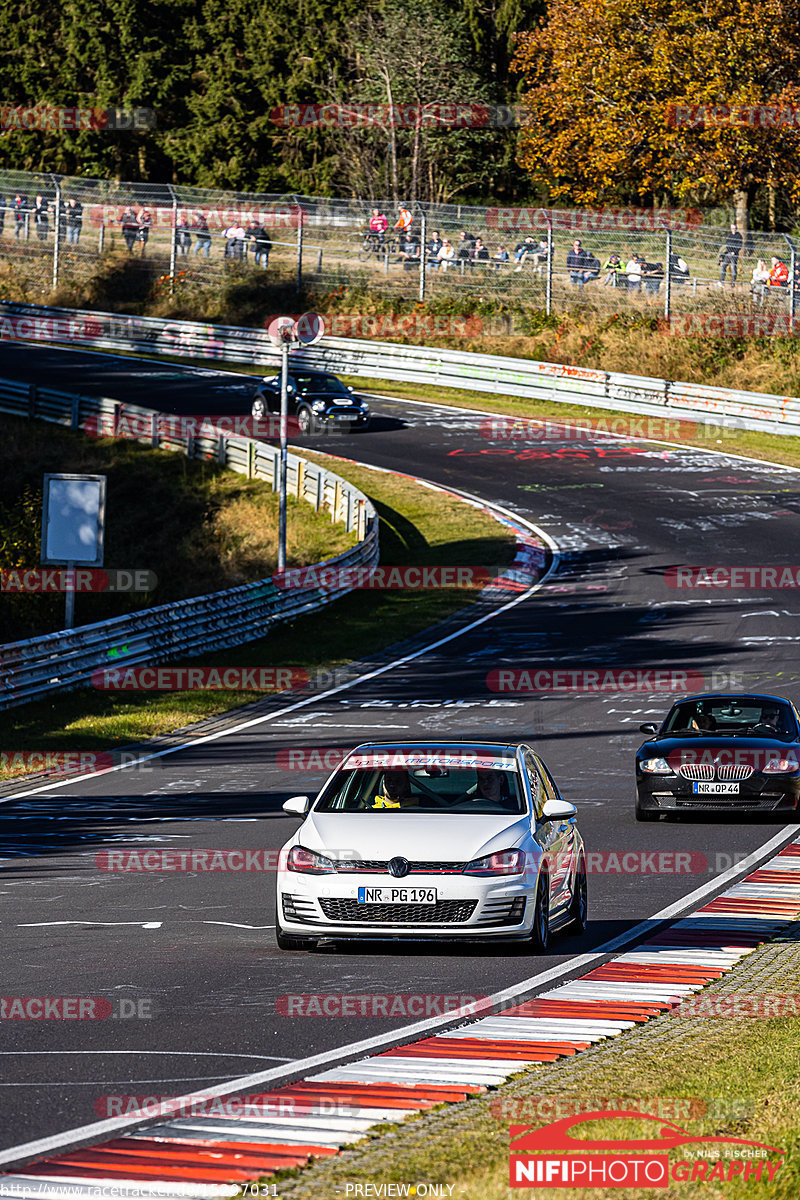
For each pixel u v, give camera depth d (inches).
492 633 4468.5
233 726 3388.3
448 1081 984.9
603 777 2778.1
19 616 4719.5
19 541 5191.9
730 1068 1008.9
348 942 1530.5
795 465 6801.2
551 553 5492.1
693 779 2348.7
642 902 1759.4
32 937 1557.6
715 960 1406.3
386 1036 1131.9
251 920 1660.9
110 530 6067.9
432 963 1428.4
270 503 6240.2
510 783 1579.7
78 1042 1119.6
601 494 6338.6
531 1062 1037.2
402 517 6028.5
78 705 3535.9
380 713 3508.9
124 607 4977.9
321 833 1483.8
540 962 1425.9
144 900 1780.3
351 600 4968.0
